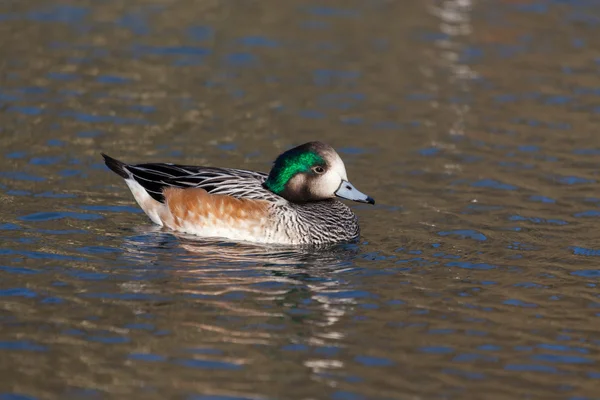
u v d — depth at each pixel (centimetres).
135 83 2252
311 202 1554
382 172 1845
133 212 1605
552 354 1152
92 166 1800
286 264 1409
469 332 1203
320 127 2066
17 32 2503
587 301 1302
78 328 1169
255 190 1529
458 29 2722
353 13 2820
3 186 1666
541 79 2398
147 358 1106
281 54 2478
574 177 1841
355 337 1180
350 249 1481
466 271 1398
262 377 1074
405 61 2478
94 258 1389
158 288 1296
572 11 2889
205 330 1180
